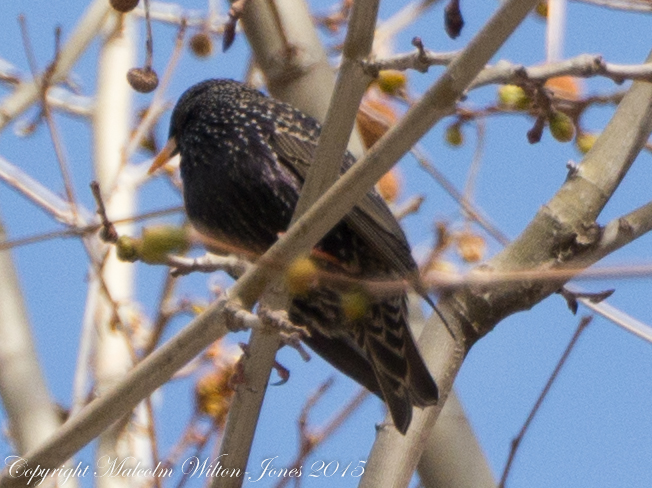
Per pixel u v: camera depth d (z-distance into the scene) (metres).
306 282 6.60
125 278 10.08
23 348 9.59
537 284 8.16
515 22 5.66
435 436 8.49
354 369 9.30
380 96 9.62
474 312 8.34
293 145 9.43
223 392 8.45
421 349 8.44
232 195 9.46
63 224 9.50
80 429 6.77
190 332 6.52
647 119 8.41
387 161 6.12
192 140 9.74
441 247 7.70
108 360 9.52
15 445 9.13
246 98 9.80
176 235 5.88
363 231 8.86
